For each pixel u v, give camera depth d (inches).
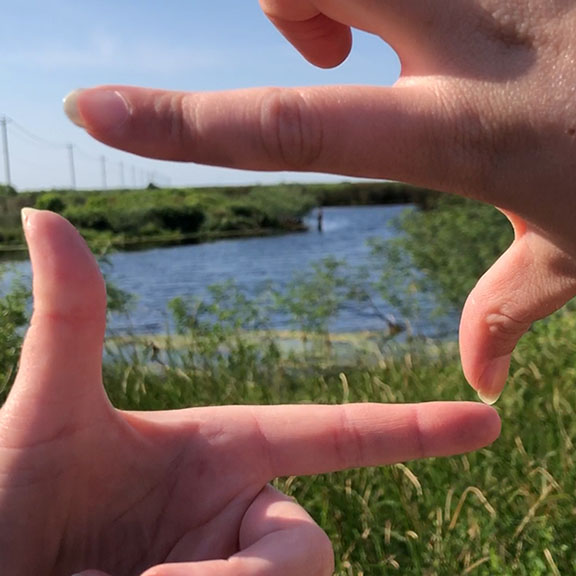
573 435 18.5
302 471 8.2
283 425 8.3
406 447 8.4
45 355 6.7
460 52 6.4
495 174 6.4
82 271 6.4
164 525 7.8
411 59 6.7
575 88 6.2
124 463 7.6
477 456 17.9
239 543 7.6
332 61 8.7
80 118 6.0
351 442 8.3
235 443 8.1
